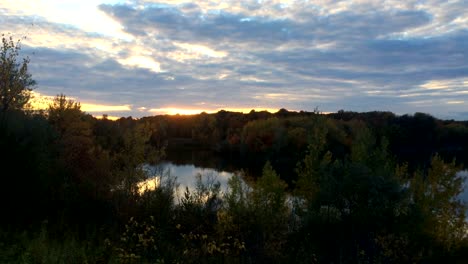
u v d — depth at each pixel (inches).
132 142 780.0
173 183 712.4
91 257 358.9
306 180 685.9
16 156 470.6
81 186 525.0
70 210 480.7
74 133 804.6
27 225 447.2
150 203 492.1
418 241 648.4
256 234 465.4
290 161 2299.5
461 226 729.0
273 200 595.2
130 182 601.9
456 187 736.3
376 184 582.2
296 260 452.8
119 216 470.3
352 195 580.4
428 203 710.5
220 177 1449.3
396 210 597.6
